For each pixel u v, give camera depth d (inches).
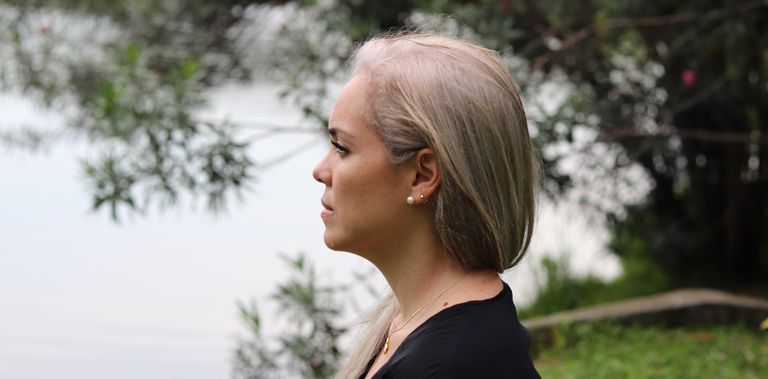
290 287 208.7
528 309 343.9
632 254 381.4
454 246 64.1
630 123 281.6
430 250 65.3
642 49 307.0
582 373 247.6
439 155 62.5
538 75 295.7
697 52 287.3
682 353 260.1
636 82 293.7
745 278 361.7
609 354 263.9
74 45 321.1
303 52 259.0
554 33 287.7
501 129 63.4
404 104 63.1
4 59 314.3
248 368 209.8
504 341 60.8
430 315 64.4
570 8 279.0
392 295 76.6
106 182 209.8
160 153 211.8
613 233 347.3
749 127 336.2
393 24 292.4
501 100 63.8
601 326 285.7
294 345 207.5
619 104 279.7
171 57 321.7
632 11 283.1
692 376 239.8
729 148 341.1
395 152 63.4
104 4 323.6
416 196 63.8
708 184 356.5
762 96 316.8
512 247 65.1
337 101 65.8
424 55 64.3
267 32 328.8
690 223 361.1
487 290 64.2
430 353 60.1
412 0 282.8
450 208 63.4
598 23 277.4
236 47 333.7
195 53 326.6
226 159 214.5
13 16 323.6
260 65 328.2
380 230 65.0
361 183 64.5
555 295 348.8
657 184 346.0
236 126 221.0
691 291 301.3
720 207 359.6
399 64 64.2
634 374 243.4
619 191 328.5
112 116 212.8
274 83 330.0
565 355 270.4
